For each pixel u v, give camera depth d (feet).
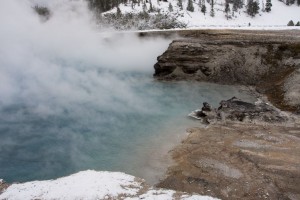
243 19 472.44
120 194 75.82
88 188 76.84
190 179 89.66
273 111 131.64
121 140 119.24
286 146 105.70
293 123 123.34
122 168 99.14
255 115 128.67
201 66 185.57
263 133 115.85
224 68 183.32
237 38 208.03
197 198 74.49
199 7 476.54
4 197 74.64
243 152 102.63
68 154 111.55
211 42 194.29
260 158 98.68
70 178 83.15
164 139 117.39
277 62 178.29
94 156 108.78
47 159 109.19
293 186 84.53
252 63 181.78
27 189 78.02
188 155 103.24
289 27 277.64
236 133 117.08
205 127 125.08
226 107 134.82
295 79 153.28
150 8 425.28
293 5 538.06
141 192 78.23
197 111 140.36
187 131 122.52
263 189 83.76
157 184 88.58
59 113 148.66
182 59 188.24
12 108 154.40
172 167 97.09
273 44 185.16
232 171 92.58
